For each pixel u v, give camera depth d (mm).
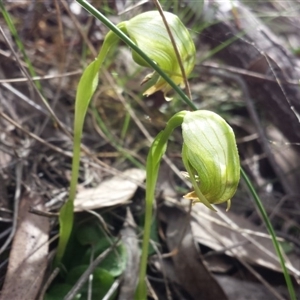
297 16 125
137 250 92
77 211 91
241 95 134
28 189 96
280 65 104
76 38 134
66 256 90
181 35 70
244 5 121
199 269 90
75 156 79
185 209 102
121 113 130
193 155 60
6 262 84
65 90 130
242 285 91
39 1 129
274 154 120
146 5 121
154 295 87
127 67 139
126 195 97
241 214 111
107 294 82
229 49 111
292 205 113
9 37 122
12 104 118
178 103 132
